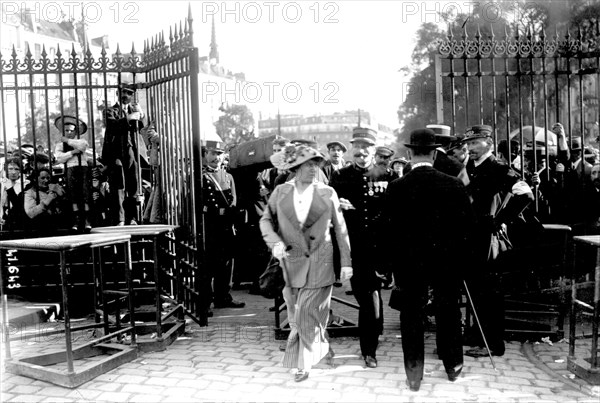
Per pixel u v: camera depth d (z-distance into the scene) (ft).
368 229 16.16
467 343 17.89
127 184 25.32
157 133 24.26
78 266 23.35
